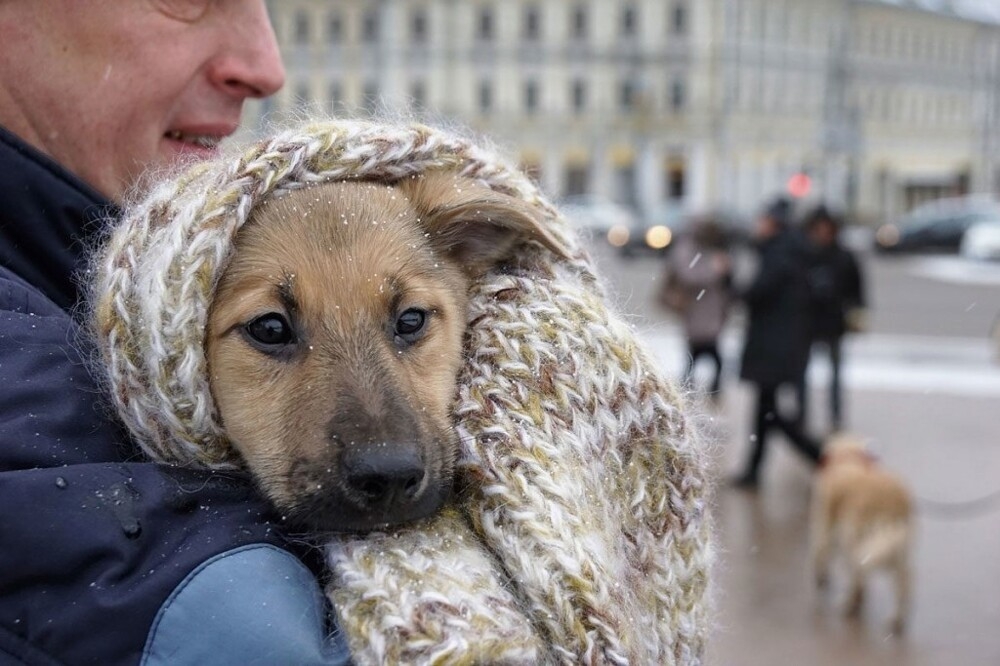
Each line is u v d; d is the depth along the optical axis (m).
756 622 6.27
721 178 60.59
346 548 1.59
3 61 2.13
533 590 1.56
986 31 77.31
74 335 1.81
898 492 6.48
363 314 2.00
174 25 2.28
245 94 2.45
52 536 1.45
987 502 8.73
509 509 1.61
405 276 2.05
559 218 2.08
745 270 27.73
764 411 9.26
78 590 1.45
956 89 75.56
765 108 62.62
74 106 2.18
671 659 1.77
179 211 1.72
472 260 2.14
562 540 1.58
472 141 2.30
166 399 1.66
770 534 7.93
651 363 1.85
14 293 1.82
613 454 1.75
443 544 1.59
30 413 1.62
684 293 11.52
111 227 1.96
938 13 73.25
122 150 2.26
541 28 58.50
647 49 59.34
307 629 1.47
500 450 1.67
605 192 60.09
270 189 1.88
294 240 2.01
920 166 73.50
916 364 15.72
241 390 1.91
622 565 1.73
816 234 11.13
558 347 1.76
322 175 1.92
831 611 6.47
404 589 1.48
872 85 68.94
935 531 8.05
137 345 1.67
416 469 1.68
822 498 6.82
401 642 1.42
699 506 1.86
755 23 61.22
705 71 59.72
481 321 1.85
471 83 57.81
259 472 1.85
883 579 7.12
